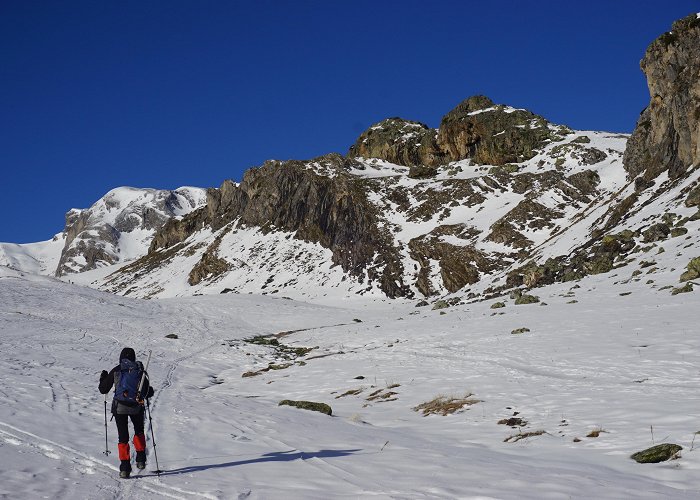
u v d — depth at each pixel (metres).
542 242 69.50
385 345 30.11
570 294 35.91
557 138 101.44
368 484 6.89
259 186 118.19
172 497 6.41
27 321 40.91
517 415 12.73
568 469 7.76
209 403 16.62
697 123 50.59
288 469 7.82
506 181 90.81
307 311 57.62
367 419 14.91
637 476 7.33
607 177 82.50
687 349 17.45
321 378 23.28
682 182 50.12
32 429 9.91
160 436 10.52
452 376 19.17
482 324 30.59
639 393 13.17
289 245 99.00
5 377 16.94
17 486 6.42
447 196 90.69
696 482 6.94
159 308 55.66
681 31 56.94
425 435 11.82
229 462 8.39
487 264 68.81
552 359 19.02
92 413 12.32
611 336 21.19
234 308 57.84
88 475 7.38
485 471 7.59
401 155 119.75
